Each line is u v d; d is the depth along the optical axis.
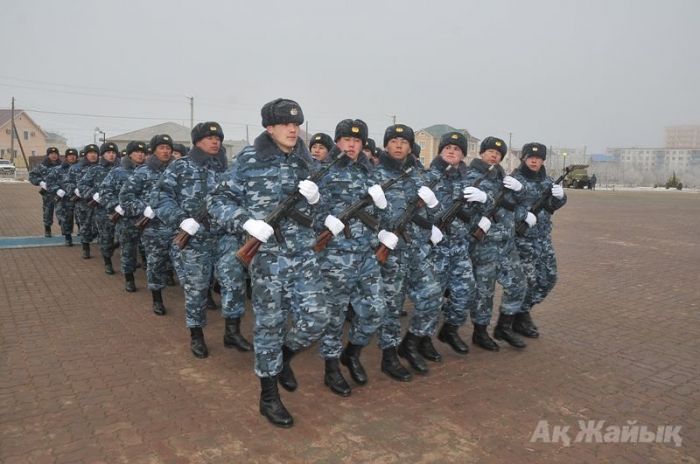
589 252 11.15
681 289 7.73
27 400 3.82
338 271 3.78
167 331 5.46
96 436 3.34
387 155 4.25
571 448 3.30
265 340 3.48
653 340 5.39
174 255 5.00
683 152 105.00
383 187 3.96
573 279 8.34
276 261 3.43
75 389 4.02
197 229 4.50
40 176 11.58
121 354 4.78
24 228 13.37
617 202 28.72
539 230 5.25
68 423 3.49
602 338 5.44
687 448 3.33
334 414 3.69
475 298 4.97
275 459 3.11
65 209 10.50
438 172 4.65
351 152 3.86
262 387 3.58
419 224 4.24
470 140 52.38
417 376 4.39
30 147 67.19
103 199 7.22
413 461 3.12
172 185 4.84
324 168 3.49
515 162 53.81
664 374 4.50
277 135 3.46
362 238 3.87
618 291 7.55
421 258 4.31
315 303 3.50
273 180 3.47
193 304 4.72
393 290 4.20
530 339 5.39
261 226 3.23
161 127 51.84
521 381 4.31
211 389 4.07
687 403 3.96
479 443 3.33
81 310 6.14
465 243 4.70
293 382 4.00
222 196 3.51
